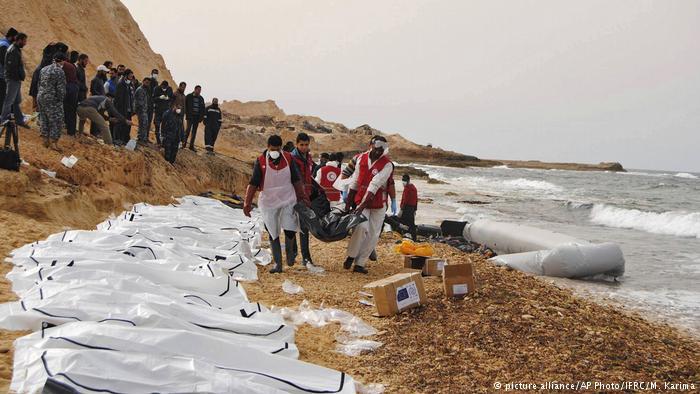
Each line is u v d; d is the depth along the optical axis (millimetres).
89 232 8039
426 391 4848
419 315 6820
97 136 14484
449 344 5914
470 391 4871
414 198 14242
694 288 10539
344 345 5773
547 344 6020
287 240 8820
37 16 24125
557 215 25062
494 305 7172
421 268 9406
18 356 4000
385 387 4855
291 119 168500
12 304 4949
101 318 4680
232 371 4137
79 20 29734
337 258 10352
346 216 8711
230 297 6418
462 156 157750
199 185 18453
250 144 66625
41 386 3607
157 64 41500
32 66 21203
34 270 6008
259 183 8484
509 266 11273
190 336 4371
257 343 4973
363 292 7867
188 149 20969
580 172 132125
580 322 6957
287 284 7797
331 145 120938
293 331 5461
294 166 8562
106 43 32156
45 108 11203
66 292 5164
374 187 8742
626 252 14914
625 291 10227
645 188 56406
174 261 7402
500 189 48062
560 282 10711
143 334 4277
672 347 6664
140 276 6281
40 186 9695
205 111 21531
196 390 3768
